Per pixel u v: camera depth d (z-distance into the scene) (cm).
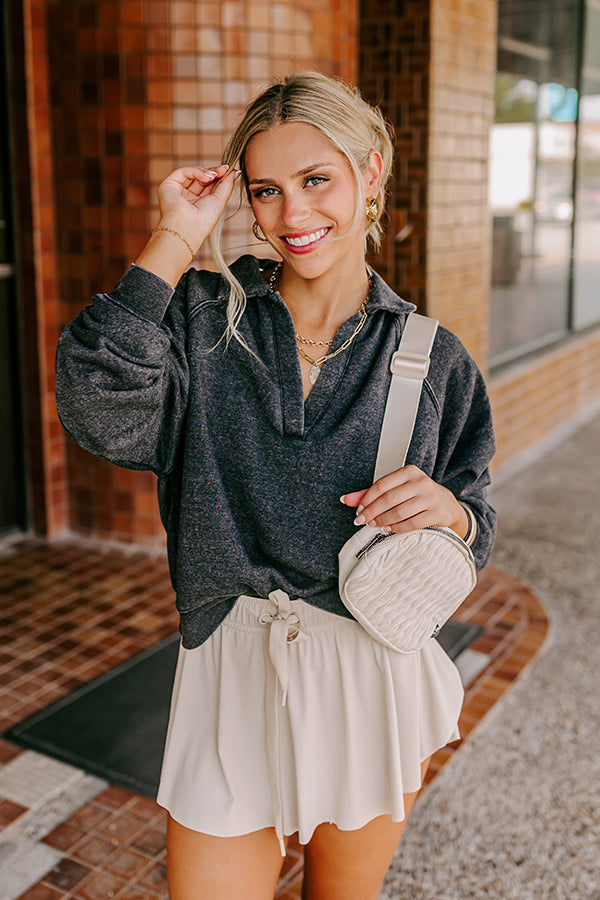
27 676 327
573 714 309
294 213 132
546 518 507
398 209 457
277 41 403
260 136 132
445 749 288
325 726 146
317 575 139
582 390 731
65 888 226
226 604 145
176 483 143
